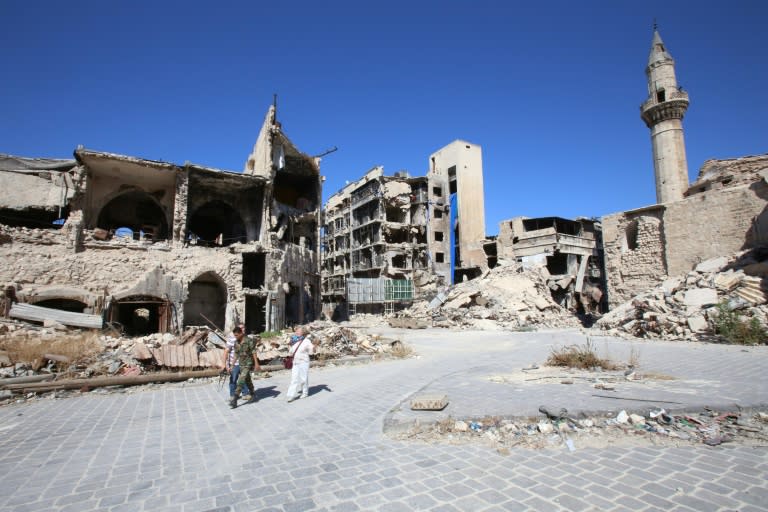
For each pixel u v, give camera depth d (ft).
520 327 99.50
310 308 115.24
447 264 187.01
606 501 13.79
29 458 19.54
